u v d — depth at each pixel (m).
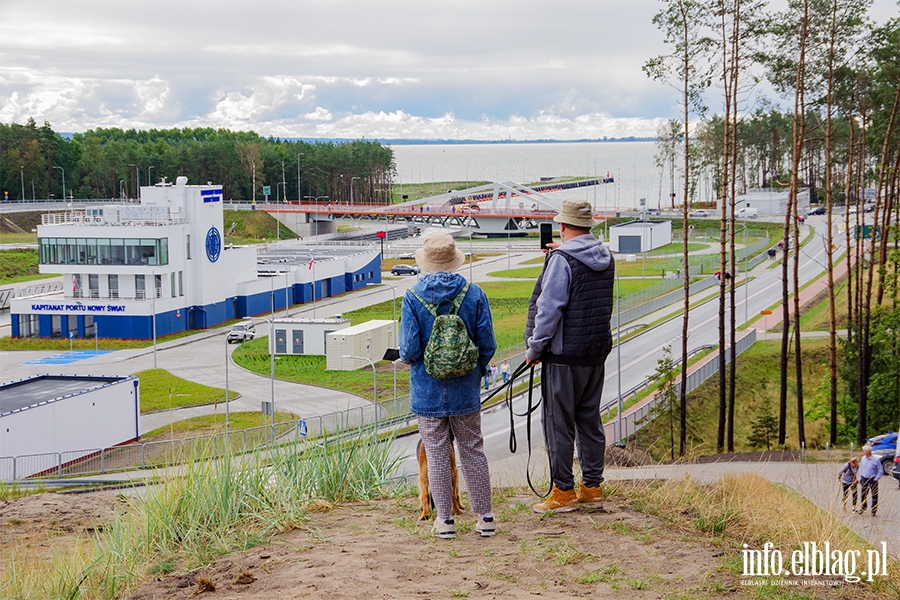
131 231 81.69
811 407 47.72
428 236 7.40
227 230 166.75
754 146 170.62
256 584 6.06
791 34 38.44
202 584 6.04
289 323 71.50
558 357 7.68
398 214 177.00
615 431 39.34
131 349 76.38
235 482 8.23
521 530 7.34
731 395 40.22
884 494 20.89
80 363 70.38
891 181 44.28
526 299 94.69
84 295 83.31
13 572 7.34
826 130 40.19
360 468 9.32
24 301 82.06
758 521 7.30
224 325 88.12
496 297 96.94
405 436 38.41
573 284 7.59
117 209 84.88
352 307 97.25
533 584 5.82
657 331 72.56
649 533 7.05
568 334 7.62
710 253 121.19
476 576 6.01
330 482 9.03
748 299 85.94
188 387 59.16
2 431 37.09
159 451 40.84
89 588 6.66
